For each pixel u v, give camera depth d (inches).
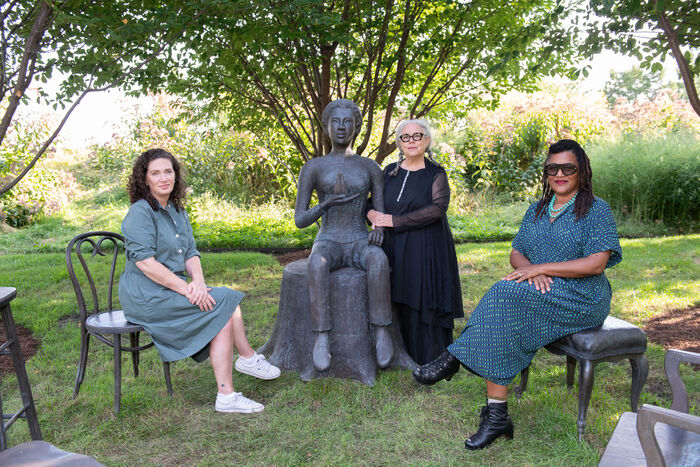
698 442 61.1
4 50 134.7
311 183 140.5
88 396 120.0
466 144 489.7
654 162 381.7
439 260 138.9
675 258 258.4
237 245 330.0
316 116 224.7
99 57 143.3
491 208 426.0
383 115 328.2
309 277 129.5
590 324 104.0
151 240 116.6
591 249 103.1
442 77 250.8
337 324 133.2
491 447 100.0
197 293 115.3
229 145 454.9
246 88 232.4
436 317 139.7
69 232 389.4
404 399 120.9
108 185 511.2
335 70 242.1
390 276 139.3
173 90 217.9
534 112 477.7
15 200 418.9
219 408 114.7
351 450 98.9
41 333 168.4
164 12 140.0
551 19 151.3
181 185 127.0
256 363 125.6
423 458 96.4
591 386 100.5
